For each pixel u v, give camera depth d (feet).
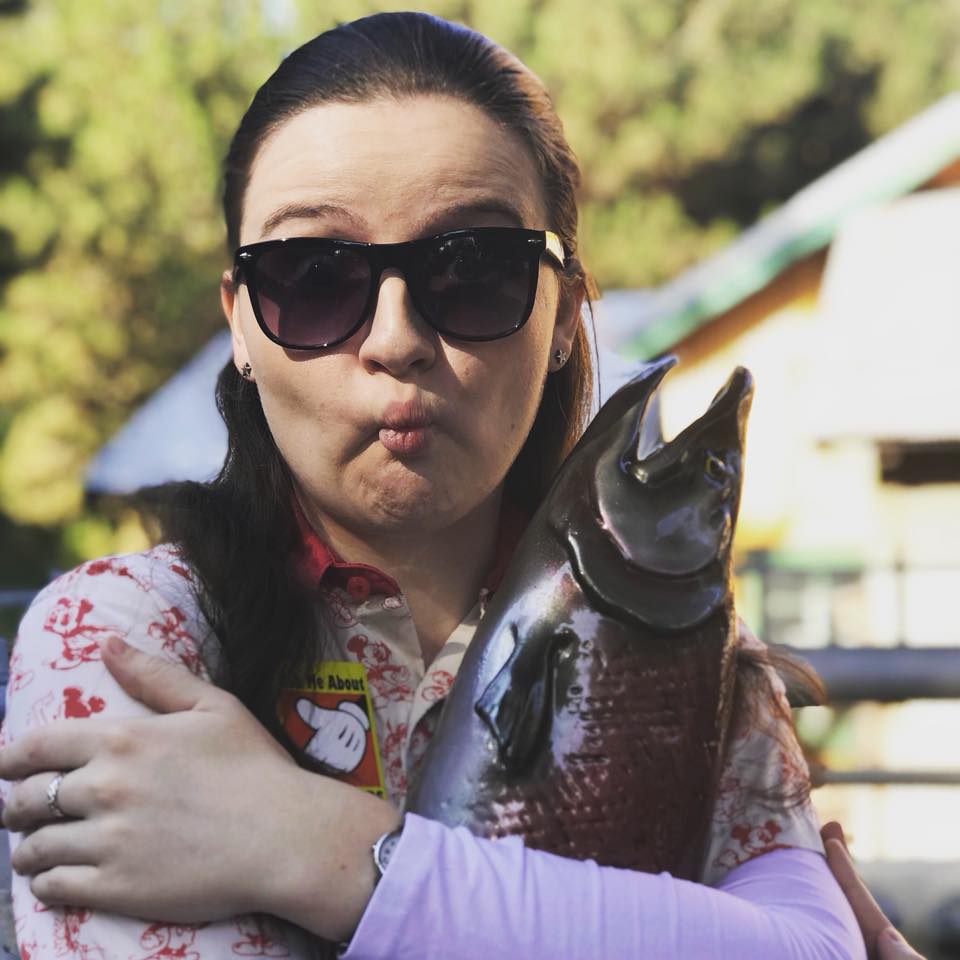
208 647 3.60
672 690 3.42
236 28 56.75
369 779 3.64
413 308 3.47
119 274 54.49
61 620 3.51
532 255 3.59
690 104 59.67
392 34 3.65
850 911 3.81
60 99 53.47
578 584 3.43
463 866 3.18
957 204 32.22
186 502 3.81
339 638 3.74
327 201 3.47
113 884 3.09
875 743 25.99
